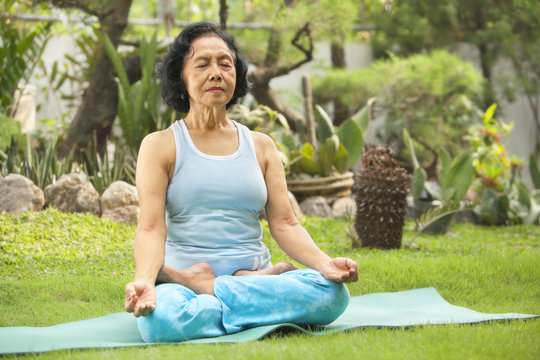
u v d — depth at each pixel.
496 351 2.40
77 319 3.31
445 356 2.32
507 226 7.63
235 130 3.08
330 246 5.70
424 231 6.81
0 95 7.16
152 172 2.88
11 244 4.84
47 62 9.29
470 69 10.66
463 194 7.05
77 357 2.36
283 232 3.01
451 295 3.90
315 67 10.91
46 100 8.73
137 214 5.98
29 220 5.48
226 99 2.91
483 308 3.54
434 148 11.48
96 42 8.41
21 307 3.51
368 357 2.29
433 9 11.55
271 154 3.11
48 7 8.35
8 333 2.80
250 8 11.86
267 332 2.58
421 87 10.52
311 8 8.57
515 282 4.18
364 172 5.61
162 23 10.27
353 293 3.94
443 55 10.78
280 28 8.66
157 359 2.27
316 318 2.74
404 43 12.05
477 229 7.34
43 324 3.21
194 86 2.90
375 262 4.54
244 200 2.94
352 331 2.78
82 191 6.03
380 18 11.95
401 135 11.70
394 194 5.52
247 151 3.02
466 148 11.49
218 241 2.92
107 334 2.84
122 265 4.59
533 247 6.18
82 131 7.84
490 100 12.06
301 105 11.24
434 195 7.17
